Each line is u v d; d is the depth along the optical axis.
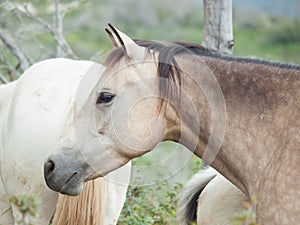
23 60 17.97
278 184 8.83
